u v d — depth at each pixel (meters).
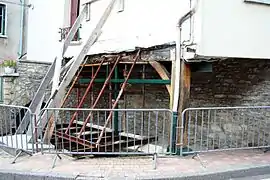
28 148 7.43
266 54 7.38
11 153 7.29
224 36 6.87
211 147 9.73
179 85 7.15
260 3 7.25
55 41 11.79
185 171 6.03
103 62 9.39
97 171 6.02
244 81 8.90
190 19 6.84
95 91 12.66
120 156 7.46
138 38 8.35
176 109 7.03
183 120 6.79
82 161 6.77
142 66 9.98
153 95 11.30
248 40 7.15
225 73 9.40
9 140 8.28
